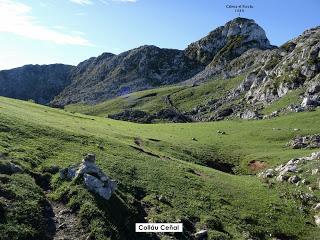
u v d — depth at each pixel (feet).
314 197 173.17
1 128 163.94
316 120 357.61
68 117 302.25
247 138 320.29
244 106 634.43
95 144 188.03
